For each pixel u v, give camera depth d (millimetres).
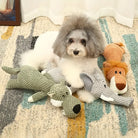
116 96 1220
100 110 1205
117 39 1767
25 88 1281
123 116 1175
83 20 1161
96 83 1227
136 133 1097
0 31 1832
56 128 1114
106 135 1087
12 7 1864
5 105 1226
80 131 1103
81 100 1256
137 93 1311
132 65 1520
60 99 1151
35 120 1150
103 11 2043
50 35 1496
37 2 1955
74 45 1179
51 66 1382
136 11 2021
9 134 1089
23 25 1929
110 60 1402
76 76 1242
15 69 1302
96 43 1179
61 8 1889
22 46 1665
